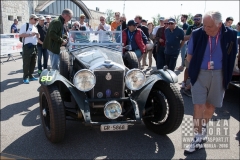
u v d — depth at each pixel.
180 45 5.81
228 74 3.08
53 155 3.11
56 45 5.22
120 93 3.47
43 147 3.29
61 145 3.35
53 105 3.08
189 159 3.06
